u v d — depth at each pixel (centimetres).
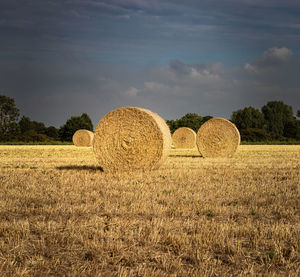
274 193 1056
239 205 902
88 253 569
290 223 748
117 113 1623
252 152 3155
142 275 499
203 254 568
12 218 755
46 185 1143
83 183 1188
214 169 1659
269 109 10888
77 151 3341
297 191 1089
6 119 9538
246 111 9912
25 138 6919
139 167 1591
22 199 927
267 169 1672
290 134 10719
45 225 690
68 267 528
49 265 529
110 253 576
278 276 509
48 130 11931
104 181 1238
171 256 567
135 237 639
